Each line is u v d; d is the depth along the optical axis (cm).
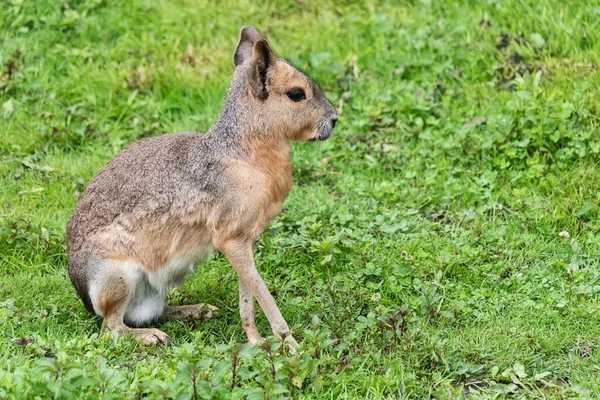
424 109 1350
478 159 1273
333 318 980
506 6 1508
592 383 877
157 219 966
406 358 906
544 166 1229
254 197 956
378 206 1220
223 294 1066
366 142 1335
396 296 1041
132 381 848
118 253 968
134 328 998
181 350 891
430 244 1127
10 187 1260
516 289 1045
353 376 873
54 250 1126
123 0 1596
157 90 1448
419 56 1462
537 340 945
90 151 1355
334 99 1408
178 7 1584
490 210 1193
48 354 915
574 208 1157
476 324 988
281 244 1131
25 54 1506
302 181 1289
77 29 1547
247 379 850
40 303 1018
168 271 988
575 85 1332
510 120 1277
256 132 960
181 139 1002
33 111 1417
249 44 1055
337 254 1099
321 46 1504
